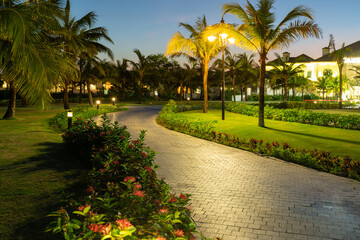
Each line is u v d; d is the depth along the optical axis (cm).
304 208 473
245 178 649
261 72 1442
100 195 355
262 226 410
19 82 596
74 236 180
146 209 251
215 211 462
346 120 1328
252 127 1449
